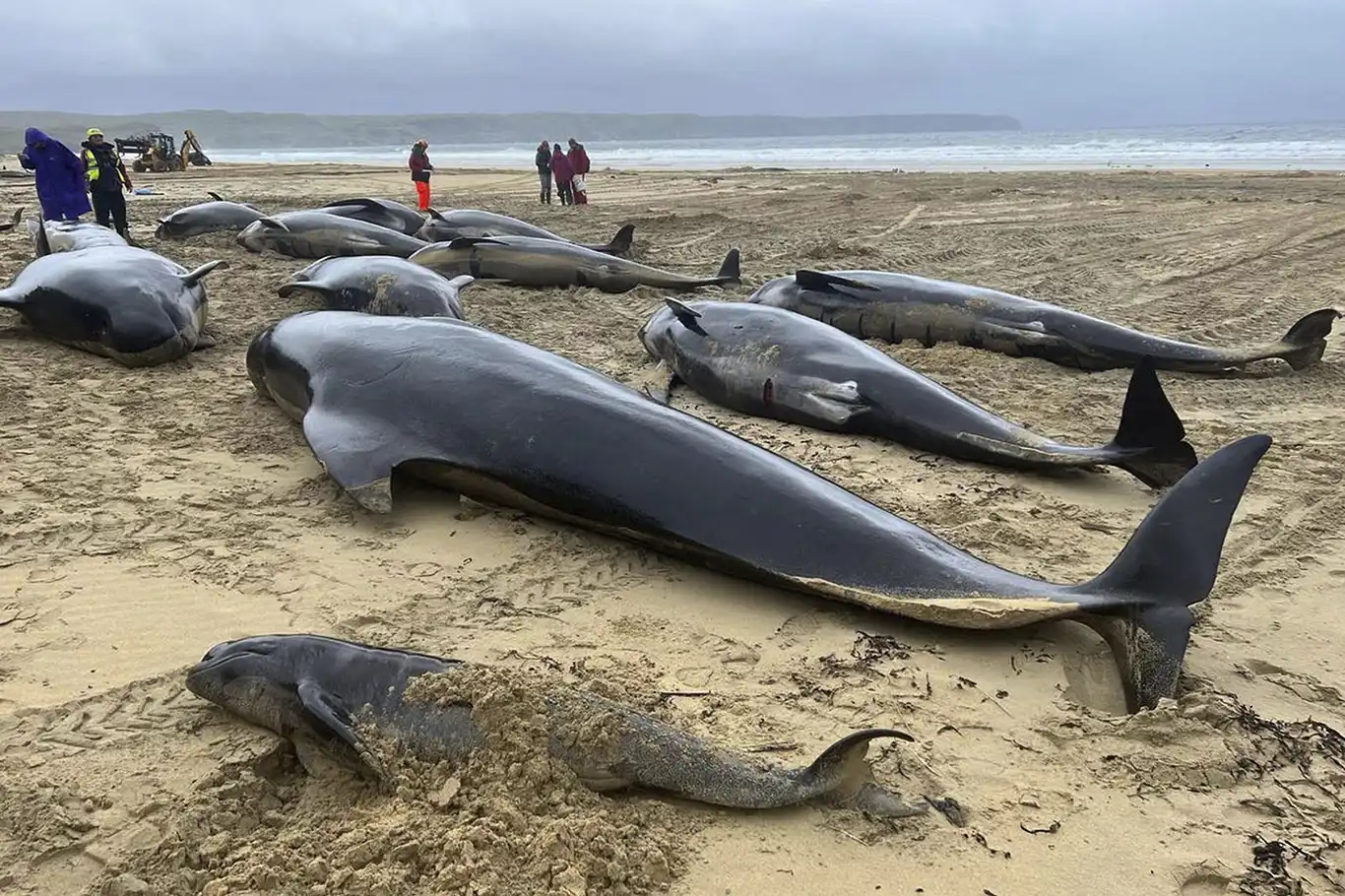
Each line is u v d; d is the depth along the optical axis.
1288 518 6.04
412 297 9.92
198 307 9.35
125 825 3.31
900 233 18.77
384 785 3.46
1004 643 4.63
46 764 3.59
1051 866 3.23
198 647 4.37
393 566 5.16
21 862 3.15
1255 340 10.82
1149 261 15.84
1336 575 5.32
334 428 6.06
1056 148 78.88
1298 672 4.41
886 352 10.00
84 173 16.56
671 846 3.24
